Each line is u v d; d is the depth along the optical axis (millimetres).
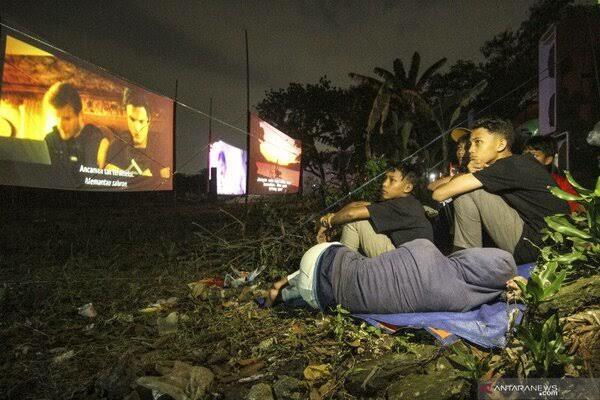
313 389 2205
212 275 4715
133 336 3107
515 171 2939
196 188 27500
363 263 2832
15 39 6621
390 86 14984
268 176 19422
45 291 3988
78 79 8141
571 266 2621
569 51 9312
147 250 6504
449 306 2670
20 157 7008
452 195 3023
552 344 1909
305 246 4750
